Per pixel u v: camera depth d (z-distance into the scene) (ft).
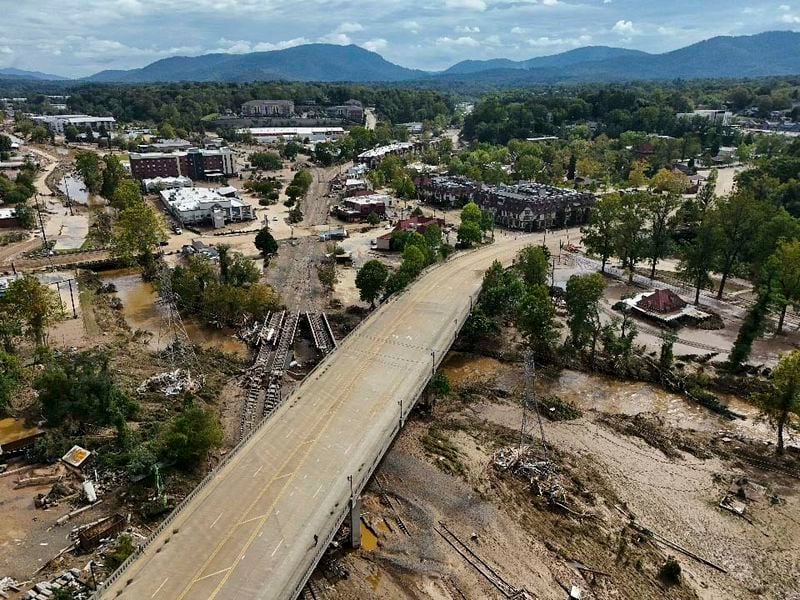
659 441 350.23
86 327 490.90
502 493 309.83
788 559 267.80
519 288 481.46
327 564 263.70
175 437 309.01
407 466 329.93
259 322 510.17
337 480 270.87
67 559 253.65
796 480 316.40
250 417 367.86
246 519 247.09
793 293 474.08
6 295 428.97
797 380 316.40
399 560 267.18
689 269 558.56
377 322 449.89
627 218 611.47
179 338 477.36
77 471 303.48
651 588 253.85
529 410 387.14
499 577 259.39
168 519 243.60
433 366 373.81
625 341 433.89
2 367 364.58
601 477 321.93
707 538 280.31
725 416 377.91
